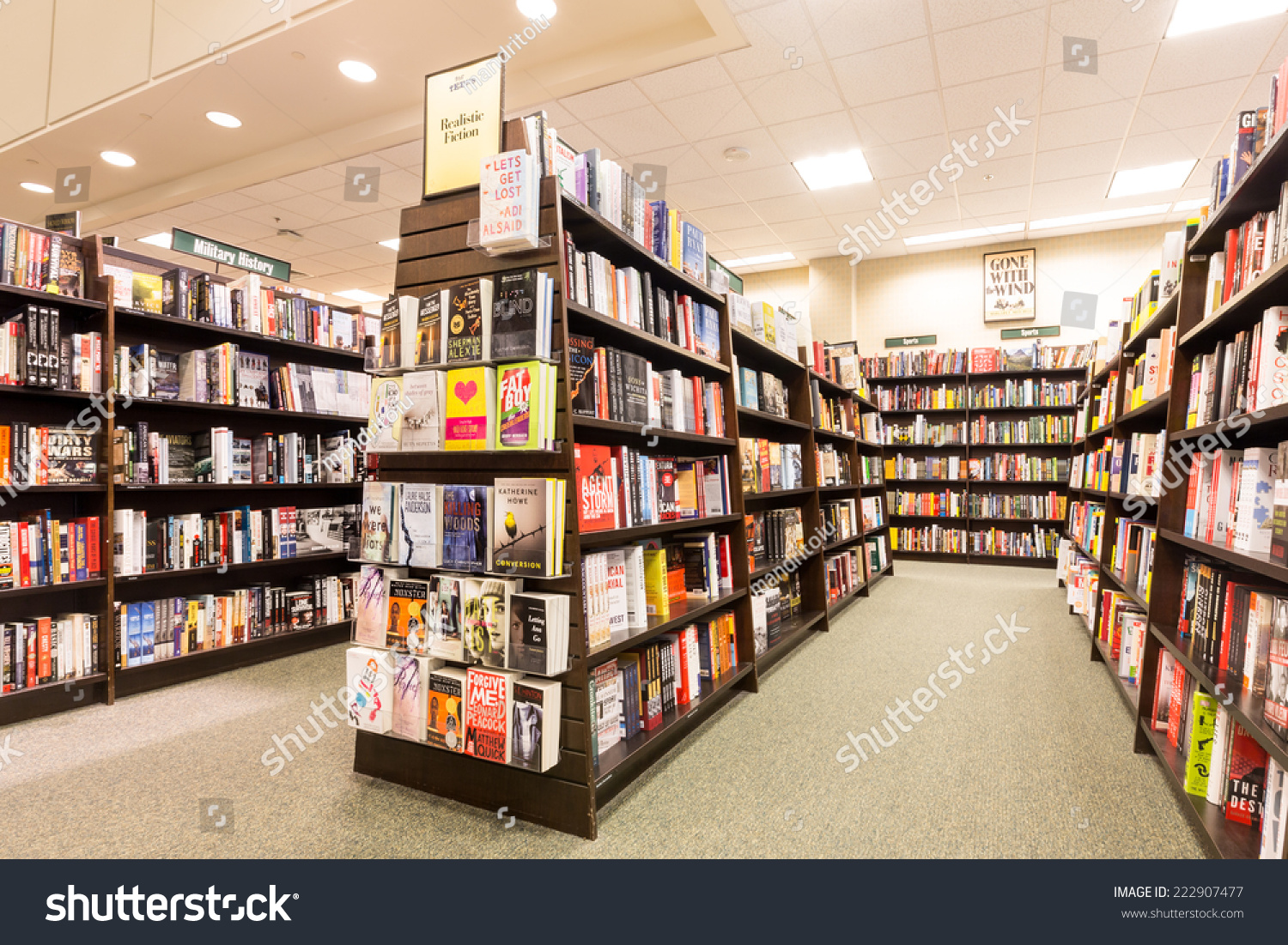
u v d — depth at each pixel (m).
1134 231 7.53
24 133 5.39
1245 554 1.56
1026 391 7.81
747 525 3.49
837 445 5.70
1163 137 5.36
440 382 1.97
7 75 5.45
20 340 2.80
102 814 1.96
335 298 10.16
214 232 7.14
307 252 7.89
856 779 2.18
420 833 1.84
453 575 2.00
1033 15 3.91
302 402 3.93
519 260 1.98
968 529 7.97
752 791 2.10
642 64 4.34
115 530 3.09
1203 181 6.20
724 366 3.16
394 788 2.11
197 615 3.36
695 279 2.95
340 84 4.63
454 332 1.94
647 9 4.02
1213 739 1.82
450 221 2.10
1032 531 7.94
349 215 6.70
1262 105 4.83
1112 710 2.80
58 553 2.89
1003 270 8.07
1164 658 2.33
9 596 2.81
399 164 5.55
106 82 4.87
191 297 3.46
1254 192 1.79
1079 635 4.10
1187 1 3.79
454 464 2.08
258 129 5.21
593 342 2.24
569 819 1.84
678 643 2.55
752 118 5.04
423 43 4.22
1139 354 3.37
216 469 3.47
